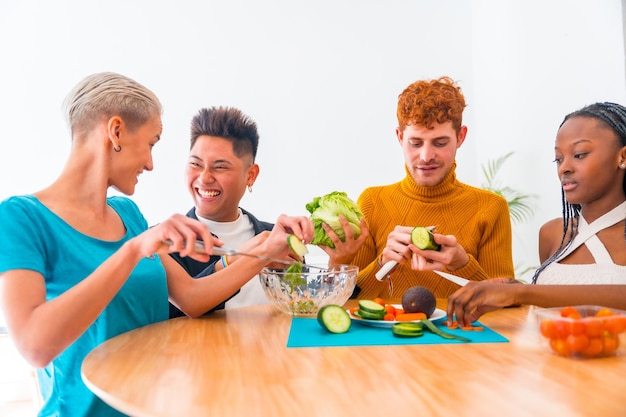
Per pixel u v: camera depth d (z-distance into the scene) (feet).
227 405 2.54
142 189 12.73
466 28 14.20
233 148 6.33
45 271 4.00
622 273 4.90
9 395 11.14
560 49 11.02
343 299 4.78
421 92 5.92
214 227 6.75
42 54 12.33
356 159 13.57
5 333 11.28
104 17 12.67
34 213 3.96
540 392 2.64
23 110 12.17
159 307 4.70
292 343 3.74
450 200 6.46
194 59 13.10
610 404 2.46
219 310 5.13
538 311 3.54
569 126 5.06
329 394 2.67
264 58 13.34
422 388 2.74
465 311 4.02
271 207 13.41
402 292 6.24
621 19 9.33
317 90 13.51
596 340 3.22
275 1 13.39
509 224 6.57
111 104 4.11
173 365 3.26
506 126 12.94
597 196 5.09
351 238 5.24
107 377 3.05
